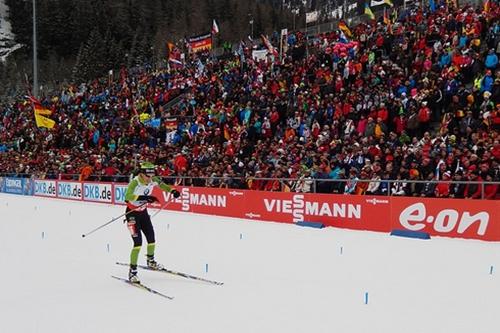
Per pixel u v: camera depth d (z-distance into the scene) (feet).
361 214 35.06
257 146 48.11
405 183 33.40
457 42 46.60
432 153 33.83
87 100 104.78
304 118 49.47
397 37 55.16
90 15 276.21
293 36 83.30
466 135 36.96
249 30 244.83
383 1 70.33
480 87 39.17
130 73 124.36
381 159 37.68
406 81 45.29
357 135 43.60
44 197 73.26
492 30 44.80
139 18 287.89
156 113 75.00
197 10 279.90
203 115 64.39
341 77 53.31
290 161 42.68
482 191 29.86
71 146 84.38
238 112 57.36
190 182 50.06
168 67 108.88
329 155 40.27
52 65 241.14
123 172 60.29
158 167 54.65
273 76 65.62
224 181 46.01
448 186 31.63
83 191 65.21
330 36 72.95
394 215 33.24
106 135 77.15
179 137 62.49
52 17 272.10
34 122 101.81
